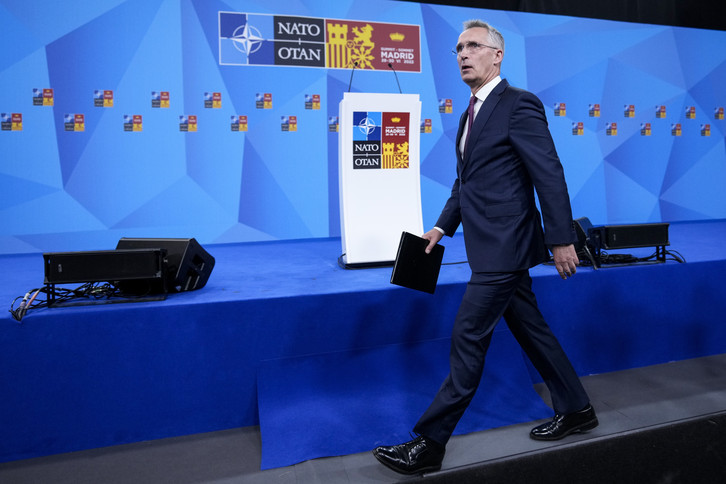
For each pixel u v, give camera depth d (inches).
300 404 82.8
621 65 217.2
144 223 177.3
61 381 76.4
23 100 165.2
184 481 69.4
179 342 80.4
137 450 77.5
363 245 119.1
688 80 226.2
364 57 190.9
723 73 230.2
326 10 186.5
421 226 123.0
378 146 119.2
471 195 69.3
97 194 173.0
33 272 128.5
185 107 177.6
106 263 81.5
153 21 173.5
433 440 66.3
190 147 179.0
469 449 75.9
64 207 170.7
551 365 75.5
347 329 88.8
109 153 172.9
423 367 91.3
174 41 175.3
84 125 170.4
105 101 171.3
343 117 116.3
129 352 78.5
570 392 75.8
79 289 88.2
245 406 84.0
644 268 105.8
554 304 99.7
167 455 76.0
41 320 75.2
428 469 66.7
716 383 98.0
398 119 119.4
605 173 218.5
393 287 92.3
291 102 185.9
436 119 199.6
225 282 101.7
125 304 80.8
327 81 188.5
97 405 77.9
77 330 76.5
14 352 74.5
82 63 168.9
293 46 184.5
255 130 183.8
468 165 69.7
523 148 64.9
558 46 209.5
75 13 167.3
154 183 177.2
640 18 220.2
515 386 91.9
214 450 77.3
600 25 213.5
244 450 77.3
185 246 89.7
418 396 87.4
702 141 229.6
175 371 80.6
